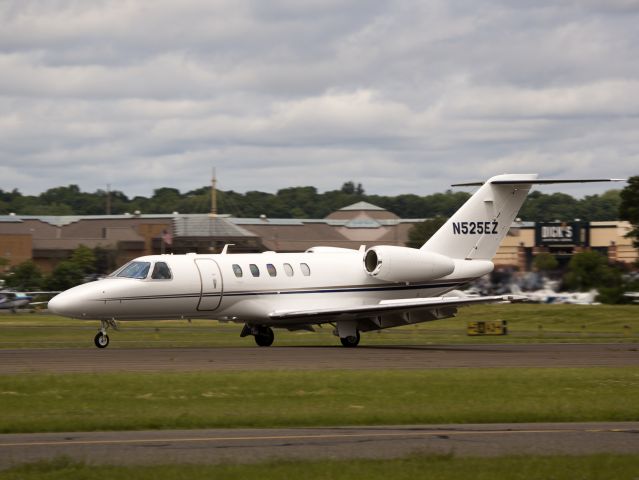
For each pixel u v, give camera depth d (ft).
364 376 278.46
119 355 356.38
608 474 152.87
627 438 189.16
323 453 169.37
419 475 149.69
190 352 376.27
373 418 208.44
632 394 253.24
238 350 393.29
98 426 195.11
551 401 237.86
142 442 179.01
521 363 341.21
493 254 478.18
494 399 239.50
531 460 162.30
